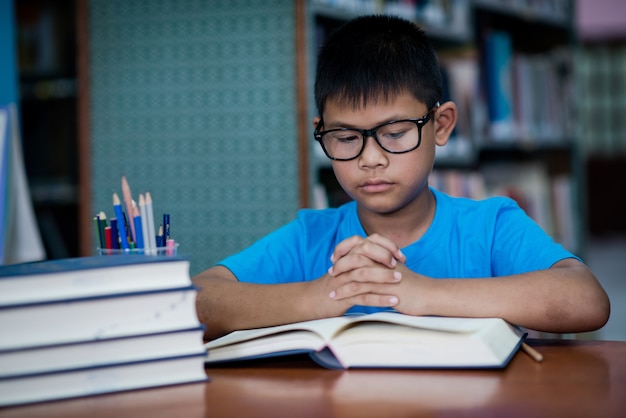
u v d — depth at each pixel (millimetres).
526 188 3564
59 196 2604
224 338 935
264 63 2254
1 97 2512
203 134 2336
